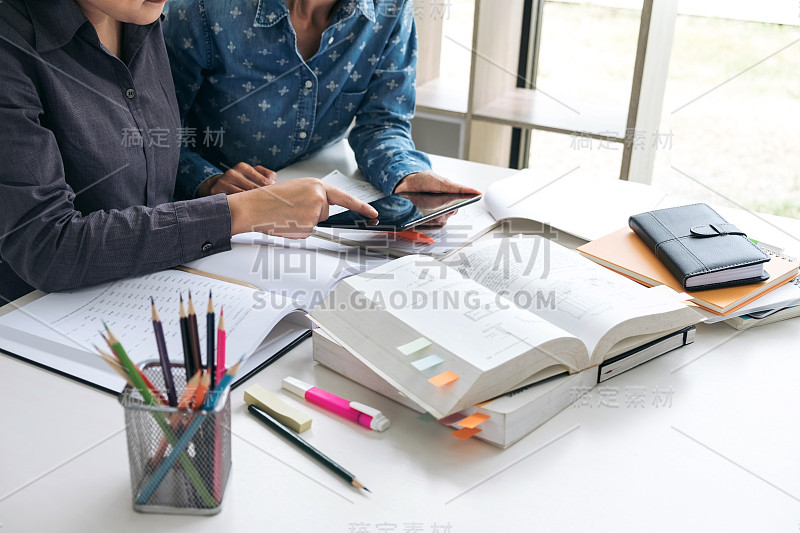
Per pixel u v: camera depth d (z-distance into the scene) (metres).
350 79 1.46
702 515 0.66
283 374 0.85
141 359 0.81
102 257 0.97
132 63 1.13
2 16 0.96
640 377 0.85
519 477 0.70
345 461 0.72
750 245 1.00
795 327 0.97
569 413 0.79
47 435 0.73
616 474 0.71
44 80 1.00
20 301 0.96
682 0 2.08
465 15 2.30
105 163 1.09
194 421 0.62
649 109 2.01
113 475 0.69
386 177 1.32
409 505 0.66
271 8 1.27
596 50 2.24
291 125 1.42
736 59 2.10
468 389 0.72
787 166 2.15
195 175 1.31
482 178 1.41
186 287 0.96
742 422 0.78
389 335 0.80
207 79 1.39
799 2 1.97
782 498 0.68
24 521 0.63
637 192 1.31
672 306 0.87
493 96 2.22
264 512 0.65
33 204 0.95
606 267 1.02
